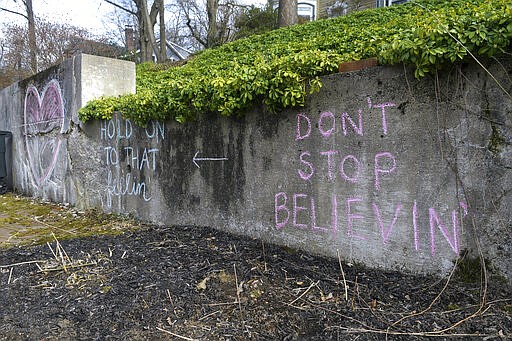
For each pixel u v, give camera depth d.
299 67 3.83
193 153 5.17
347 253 3.68
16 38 19.97
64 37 20.67
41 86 8.40
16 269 4.03
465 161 2.96
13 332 2.81
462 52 2.81
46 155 8.34
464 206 2.98
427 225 3.17
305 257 3.88
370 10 11.88
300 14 22.91
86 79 7.15
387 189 3.38
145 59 21.72
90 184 7.07
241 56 11.64
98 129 6.80
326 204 3.81
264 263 3.78
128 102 6.00
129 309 3.06
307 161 3.94
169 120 5.46
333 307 2.97
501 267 2.84
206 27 25.52
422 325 2.66
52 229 5.92
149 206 5.91
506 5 2.76
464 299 2.87
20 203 8.38
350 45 7.62
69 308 3.14
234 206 4.70
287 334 2.69
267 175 4.30
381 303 2.97
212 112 4.85
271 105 4.05
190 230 5.07
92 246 4.73
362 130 3.51
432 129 3.11
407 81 3.21
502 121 2.79
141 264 4.01
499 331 2.52
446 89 3.02
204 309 3.03
